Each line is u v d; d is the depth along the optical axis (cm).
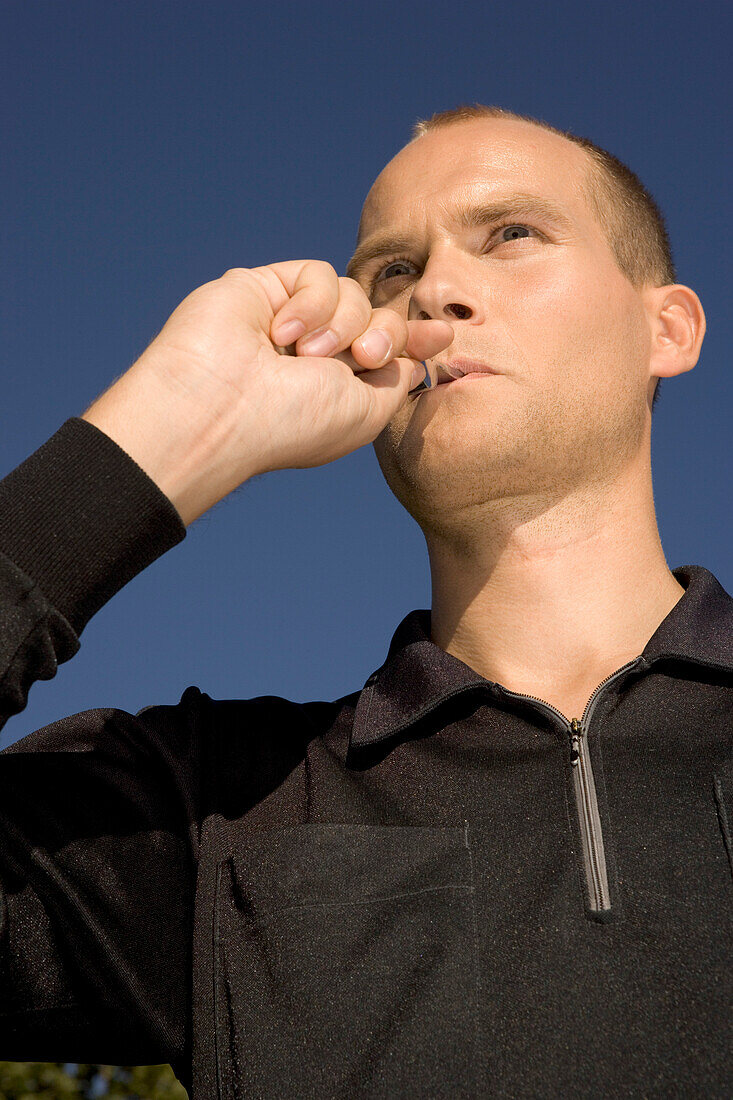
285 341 161
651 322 216
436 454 184
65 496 141
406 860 151
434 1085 130
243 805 174
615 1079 126
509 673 187
